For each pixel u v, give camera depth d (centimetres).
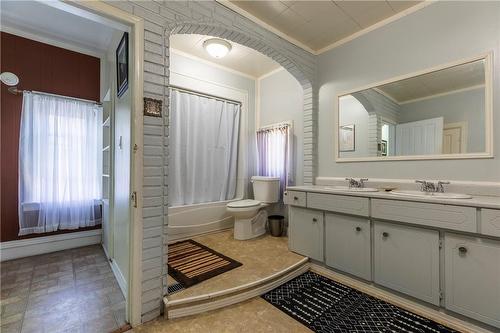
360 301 178
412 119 209
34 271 224
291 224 253
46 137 264
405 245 169
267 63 335
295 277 216
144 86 151
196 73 313
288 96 337
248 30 214
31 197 257
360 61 245
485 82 173
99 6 134
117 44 222
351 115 254
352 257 199
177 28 175
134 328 148
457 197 162
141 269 151
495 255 133
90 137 294
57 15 229
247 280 190
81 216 287
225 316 160
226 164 349
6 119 250
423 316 160
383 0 201
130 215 151
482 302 137
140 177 150
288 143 324
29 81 262
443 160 192
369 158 238
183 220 300
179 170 301
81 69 295
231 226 349
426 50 201
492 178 169
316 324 152
